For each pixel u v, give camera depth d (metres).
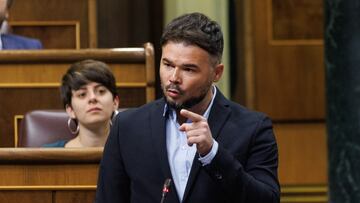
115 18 13.80
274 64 13.52
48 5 11.95
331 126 9.42
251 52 13.46
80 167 6.77
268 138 5.30
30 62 8.92
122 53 8.85
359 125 9.21
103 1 13.73
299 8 13.51
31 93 8.95
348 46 9.12
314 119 13.64
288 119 13.61
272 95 13.55
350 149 9.27
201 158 4.98
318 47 13.55
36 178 6.75
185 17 5.15
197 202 5.16
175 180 5.22
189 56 5.04
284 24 13.52
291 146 13.62
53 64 8.93
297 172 13.63
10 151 6.69
